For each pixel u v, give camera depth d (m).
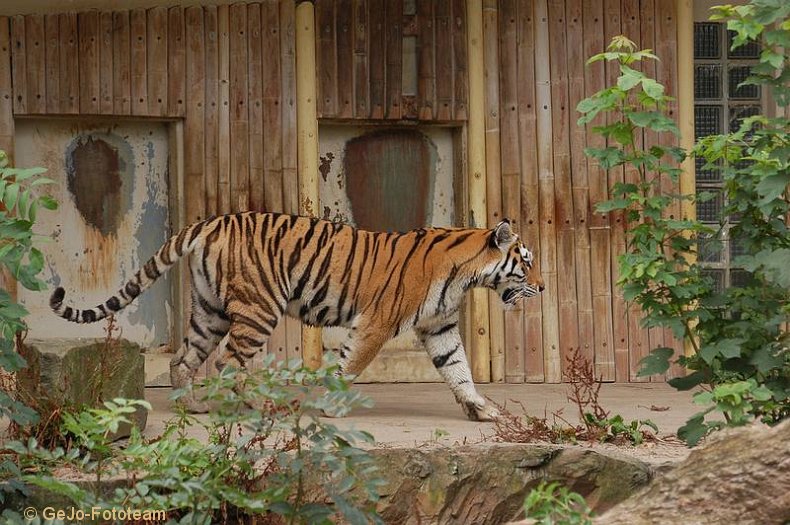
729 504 6.57
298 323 13.95
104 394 9.31
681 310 9.41
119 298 11.09
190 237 11.28
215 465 7.84
